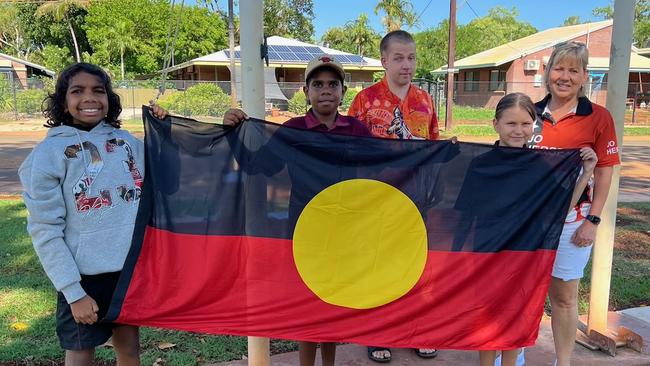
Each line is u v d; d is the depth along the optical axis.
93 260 2.48
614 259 5.56
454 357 3.64
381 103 3.64
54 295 4.39
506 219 2.90
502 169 2.91
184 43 41.75
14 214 7.16
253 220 2.87
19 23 50.16
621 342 3.72
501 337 2.91
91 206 2.46
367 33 53.84
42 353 3.43
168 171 2.82
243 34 2.85
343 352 3.68
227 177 2.86
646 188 10.09
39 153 2.37
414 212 2.91
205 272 2.83
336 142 2.89
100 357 3.46
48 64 43.28
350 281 2.90
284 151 2.88
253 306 2.88
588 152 2.88
